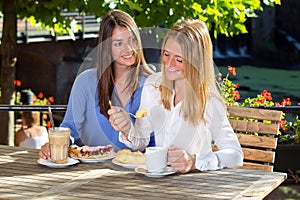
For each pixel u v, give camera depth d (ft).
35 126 19.95
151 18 19.01
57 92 46.21
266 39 67.36
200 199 8.55
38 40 43.83
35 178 9.46
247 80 58.44
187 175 9.53
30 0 20.95
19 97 28.53
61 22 21.91
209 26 19.71
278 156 16.46
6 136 20.16
